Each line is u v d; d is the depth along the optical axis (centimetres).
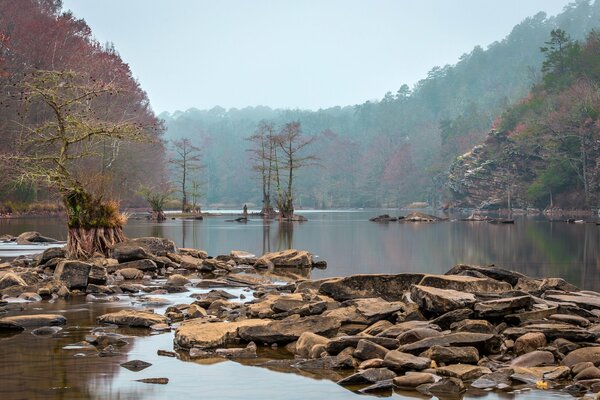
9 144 6525
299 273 2061
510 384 829
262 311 1227
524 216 8794
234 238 3728
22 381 811
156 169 10581
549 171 10438
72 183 2178
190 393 778
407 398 777
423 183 17900
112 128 2269
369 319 1134
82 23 8950
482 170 12150
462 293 1173
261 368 898
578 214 9456
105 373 854
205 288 1692
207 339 1008
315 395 781
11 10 7744
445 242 3459
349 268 2178
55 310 1318
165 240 2336
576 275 1945
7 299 1441
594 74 11169
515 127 12025
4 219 6128
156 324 1146
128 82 8450
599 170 9844
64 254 2109
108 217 2245
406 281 1412
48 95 2208
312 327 1065
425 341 958
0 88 6762
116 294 1559
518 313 1115
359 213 10812
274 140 8975
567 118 10194
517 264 2288
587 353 898
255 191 19325
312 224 5872
